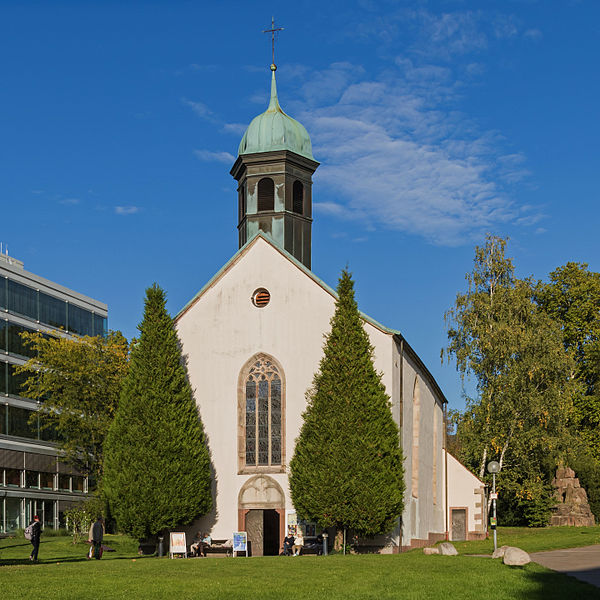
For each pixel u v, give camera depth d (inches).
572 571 1157.1
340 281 1710.1
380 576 1119.6
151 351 1732.3
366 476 1609.3
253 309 1840.6
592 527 2381.9
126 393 1720.0
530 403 2418.8
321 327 1797.5
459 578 1087.6
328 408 1646.2
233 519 1769.2
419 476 2022.6
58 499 3282.5
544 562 1284.4
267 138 2005.4
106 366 2541.8
